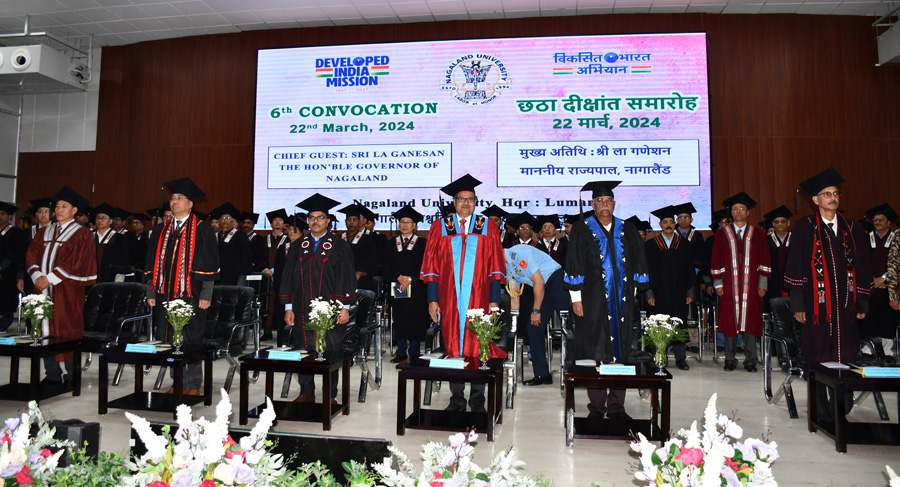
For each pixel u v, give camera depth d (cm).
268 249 844
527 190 895
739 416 423
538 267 484
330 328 414
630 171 877
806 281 405
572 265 405
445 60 923
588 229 411
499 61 912
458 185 437
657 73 880
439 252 438
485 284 428
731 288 606
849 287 399
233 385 518
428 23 955
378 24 966
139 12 929
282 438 169
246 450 125
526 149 898
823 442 363
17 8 914
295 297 451
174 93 1020
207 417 400
